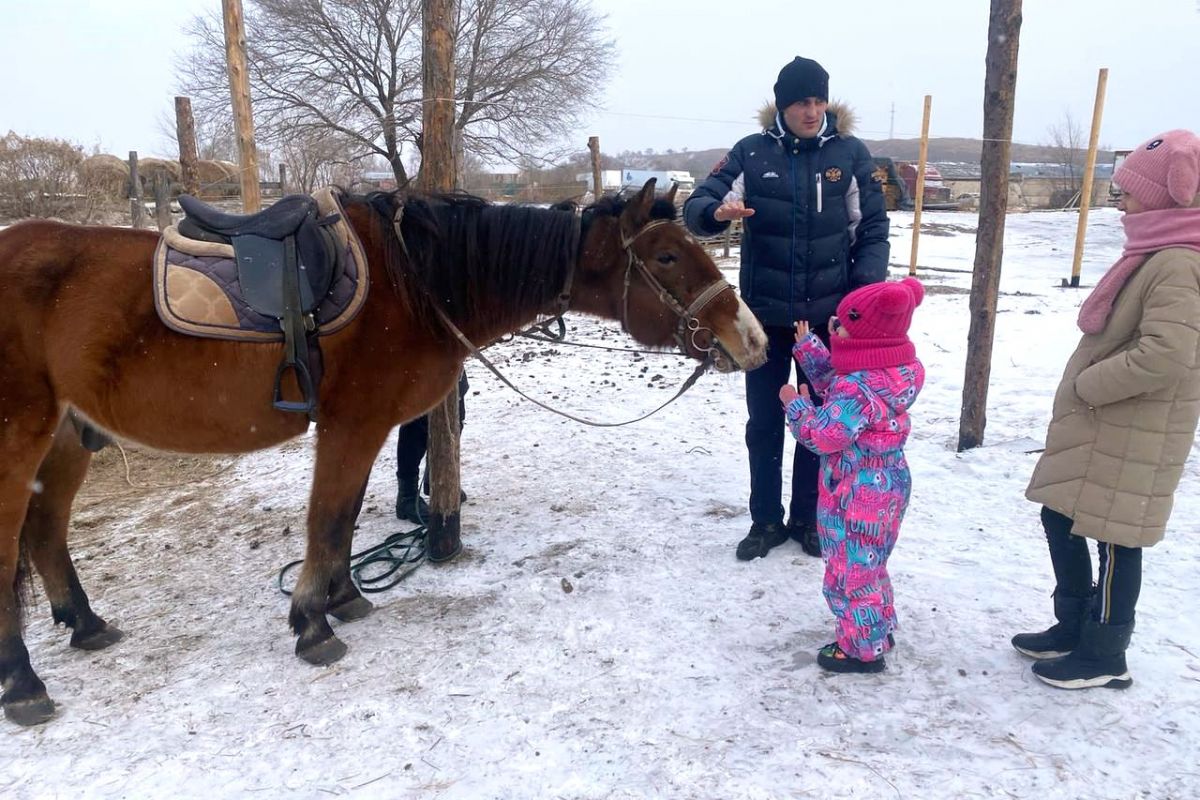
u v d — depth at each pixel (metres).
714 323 3.15
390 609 3.59
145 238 3.10
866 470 2.83
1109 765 2.41
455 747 2.65
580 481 5.02
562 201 3.39
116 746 2.74
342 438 3.15
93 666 3.26
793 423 2.89
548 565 3.90
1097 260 15.74
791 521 4.02
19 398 2.88
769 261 3.60
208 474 5.77
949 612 3.29
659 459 5.34
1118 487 2.56
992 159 4.71
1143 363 2.40
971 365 5.00
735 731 2.65
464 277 3.21
